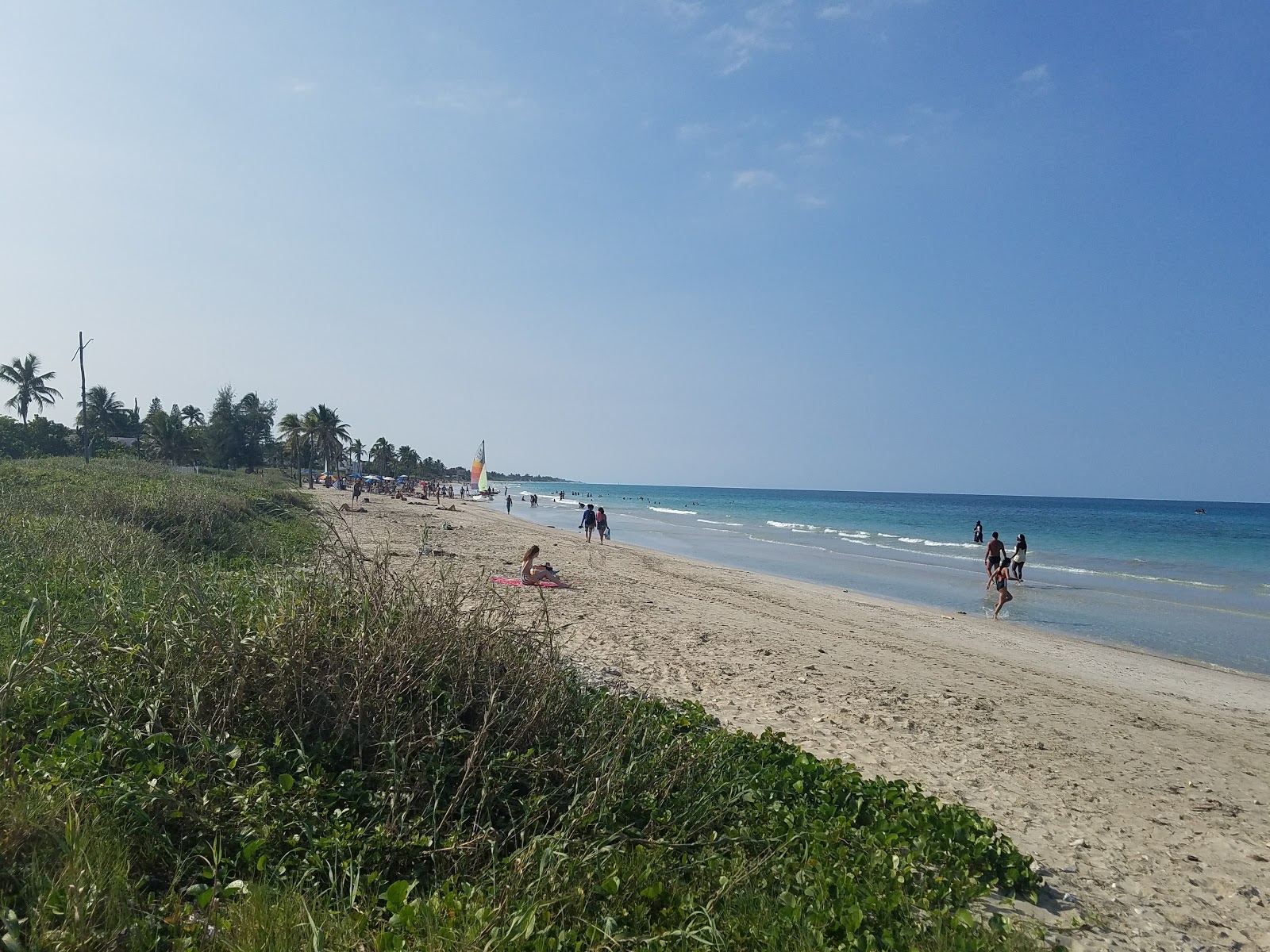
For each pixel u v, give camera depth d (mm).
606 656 11188
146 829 3963
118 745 4629
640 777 5168
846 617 18047
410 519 40094
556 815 4773
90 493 17578
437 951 3363
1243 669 15047
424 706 5258
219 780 4445
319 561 7391
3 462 33125
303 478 83750
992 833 5516
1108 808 7109
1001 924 4348
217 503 19484
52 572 9062
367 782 4723
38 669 5188
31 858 3494
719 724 7785
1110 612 21578
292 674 5172
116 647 5645
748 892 4219
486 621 6465
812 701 9891
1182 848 6359
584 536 42812
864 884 4457
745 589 22328
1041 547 46406
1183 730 10117
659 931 3861
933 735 8891
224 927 3402
